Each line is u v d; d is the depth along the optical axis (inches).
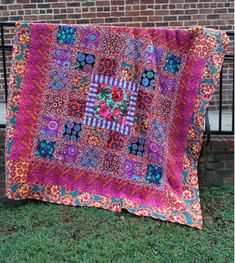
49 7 114.7
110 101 72.4
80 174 73.3
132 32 71.1
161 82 72.3
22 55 69.1
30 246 59.9
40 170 72.1
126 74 71.7
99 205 71.4
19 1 114.0
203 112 71.5
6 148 69.1
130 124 72.5
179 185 72.5
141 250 59.8
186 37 71.6
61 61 70.7
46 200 72.2
